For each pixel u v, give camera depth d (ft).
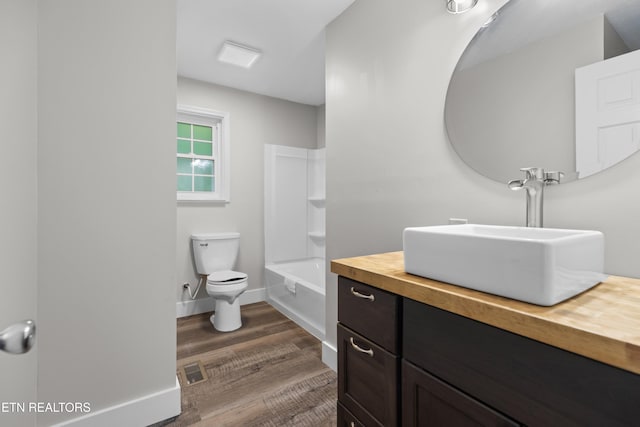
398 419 2.77
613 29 2.92
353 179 6.01
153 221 4.86
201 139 9.93
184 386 5.84
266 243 10.87
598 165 2.99
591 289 2.36
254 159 10.62
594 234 2.44
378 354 2.95
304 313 8.59
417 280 2.66
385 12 5.24
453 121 4.20
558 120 3.27
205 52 7.71
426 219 4.62
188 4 5.85
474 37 3.98
